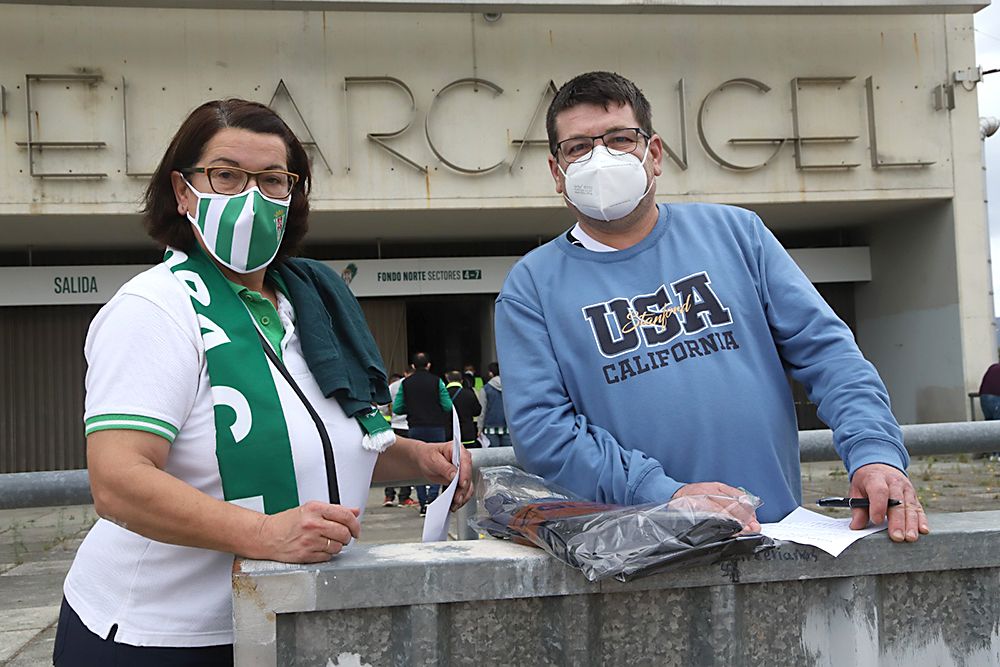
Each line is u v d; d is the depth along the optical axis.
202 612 1.60
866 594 1.48
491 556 1.41
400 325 15.28
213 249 1.69
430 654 1.37
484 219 13.27
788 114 12.93
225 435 1.58
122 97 11.64
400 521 8.78
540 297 1.98
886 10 12.72
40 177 11.46
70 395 14.44
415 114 12.29
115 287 13.82
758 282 1.97
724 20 12.80
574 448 1.79
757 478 1.83
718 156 12.70
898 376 15.17
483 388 12.09
